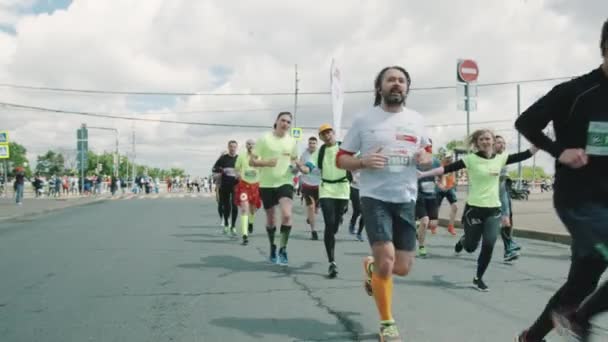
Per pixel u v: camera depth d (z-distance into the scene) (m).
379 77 3.91
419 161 3.73
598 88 2.67
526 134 2.84
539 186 46.78
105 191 55.00
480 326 4.23
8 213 17.52
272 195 7.30
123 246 9.09
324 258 7.84
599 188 2.67
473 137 5.77
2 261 7.50
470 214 5.71
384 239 3.69
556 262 7.61
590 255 2.62
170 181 59.09
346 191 6.54
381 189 3.75
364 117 3.84
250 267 7.01
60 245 9.23
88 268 6.92
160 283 5.96
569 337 2.78
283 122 7.34
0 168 43.34
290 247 9.08
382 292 3.71
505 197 7.51
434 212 8.96
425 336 3.97
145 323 4.37
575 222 2.66
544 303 5.03
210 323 4.36
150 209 20.36
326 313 4.65
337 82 13.37
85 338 3.98
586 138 2.69
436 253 8.55
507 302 5.06
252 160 7.15
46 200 28.67
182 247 8.98
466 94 12.88
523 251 8.84
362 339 3.93
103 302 5.07
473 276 6.44
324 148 6.56
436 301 5.11
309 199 10.26
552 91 2.78
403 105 3.92
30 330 4.18
